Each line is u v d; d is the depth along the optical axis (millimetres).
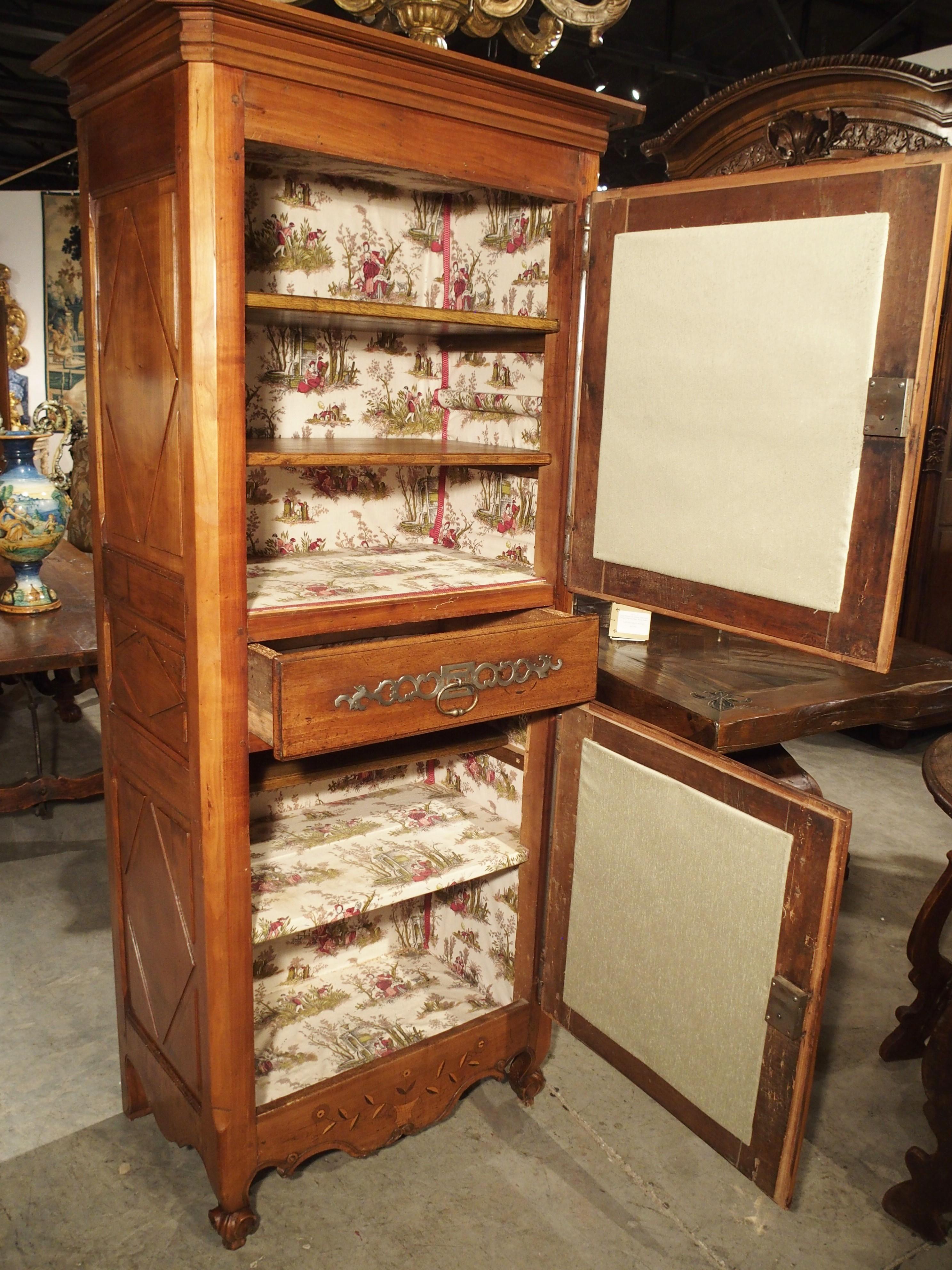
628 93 6156
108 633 1862
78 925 2867
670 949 1792
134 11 1354
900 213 1325
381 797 2381
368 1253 1801
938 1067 1839
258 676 1535
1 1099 2164
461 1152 2066
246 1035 1714
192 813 1615
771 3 4719
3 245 6824
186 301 1398
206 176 1355
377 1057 1994
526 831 2111
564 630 1817
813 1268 1816
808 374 1457
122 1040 2088
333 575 1918
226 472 1456
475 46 5516
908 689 2602
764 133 3666
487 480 2174
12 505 3051
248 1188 1803
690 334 1605
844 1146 2137
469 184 1792
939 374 4402
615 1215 1918
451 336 2209
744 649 2939
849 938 2979
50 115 6934
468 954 2387
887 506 1396
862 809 3941
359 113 1496
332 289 2061
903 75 3258
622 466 1767
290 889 1896
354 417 2176
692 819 1712
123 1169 1983
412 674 1625
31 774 3506
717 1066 1732
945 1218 1933
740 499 1580
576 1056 2404
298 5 1610
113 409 1708
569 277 1820
